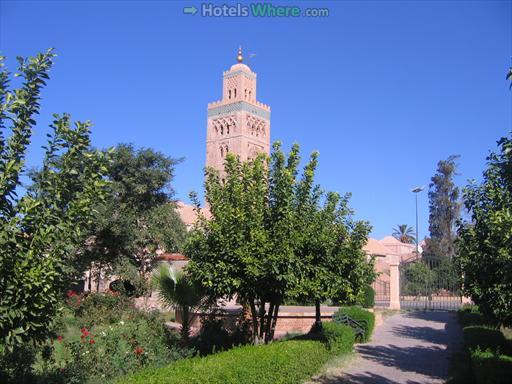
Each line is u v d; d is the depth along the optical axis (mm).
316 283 11836
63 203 5992
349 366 13758
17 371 8117
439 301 36125
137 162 31734
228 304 25312
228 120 74750
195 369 7602
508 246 7363
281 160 12297
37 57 5988
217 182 12422
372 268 14031
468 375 12258
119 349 10562
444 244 62312
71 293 19250
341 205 13352
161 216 32125
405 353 16547
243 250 11039
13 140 5746
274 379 9258
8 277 5395
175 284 13133
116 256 30656
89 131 6207
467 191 12492
